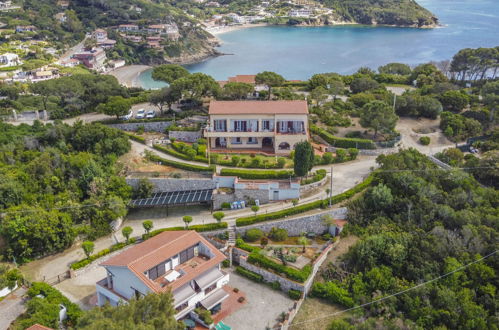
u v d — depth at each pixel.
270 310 66.56
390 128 111.00
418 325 60.62
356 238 80.12
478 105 133.12
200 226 81.88
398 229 77.88
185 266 65.38
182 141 112.88
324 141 111.31
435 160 101.06
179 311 61.00
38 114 137.38
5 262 76.00
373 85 147.38
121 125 119.88
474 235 73.31
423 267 69.19
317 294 69.12
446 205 80.94
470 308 62.03
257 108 106.81
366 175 95.50
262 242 79.12
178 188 94.19
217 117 105.62
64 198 86.75
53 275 73.31
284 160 97.88
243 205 89.25
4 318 62.31
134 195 92.44
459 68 165.62
